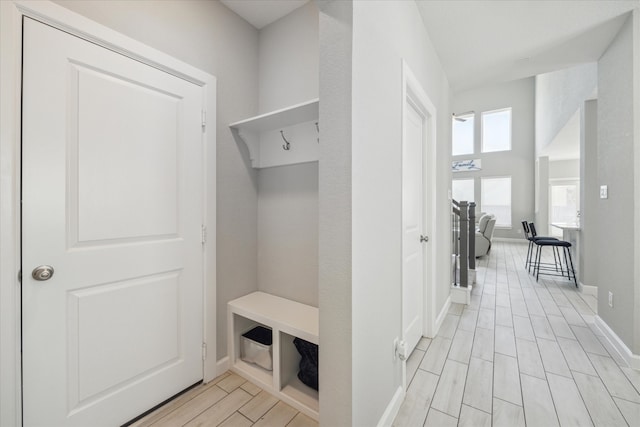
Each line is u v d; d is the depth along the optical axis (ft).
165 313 5.22
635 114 6.33
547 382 5.83
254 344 6.16
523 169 27.02
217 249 6.16
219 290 6.23
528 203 26.89
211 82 5.93
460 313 9.67
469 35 7.23
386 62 4.65
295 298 6.59
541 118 21.81
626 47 6.64
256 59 7.08
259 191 7.22
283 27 6.68
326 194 3.78
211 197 5.94
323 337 3.84
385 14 4.61
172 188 5.30
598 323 8.17
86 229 4.23
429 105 7.28
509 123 27.71
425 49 6.94
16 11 3.55
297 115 5.70
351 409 3.61
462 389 5.62
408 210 6.64
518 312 9.73
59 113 3.94
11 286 3.56
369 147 4.06
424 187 7.78
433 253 7.79
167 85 5.18
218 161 6.17
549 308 10.11
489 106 28.25
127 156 4.66
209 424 4.76
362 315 3.87
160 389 5.13
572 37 7.27
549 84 17.93
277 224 6.89
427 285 7.79
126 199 4.66
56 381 3.96
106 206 4.43
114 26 4.45
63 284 4.01
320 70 3.82
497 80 10.02
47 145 3.84
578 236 12.50
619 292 7.00
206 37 5.86
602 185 7.84
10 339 3.56
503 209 28.40
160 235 5.13
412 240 6.94
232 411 5.06
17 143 3.60
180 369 5.44
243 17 6.68
